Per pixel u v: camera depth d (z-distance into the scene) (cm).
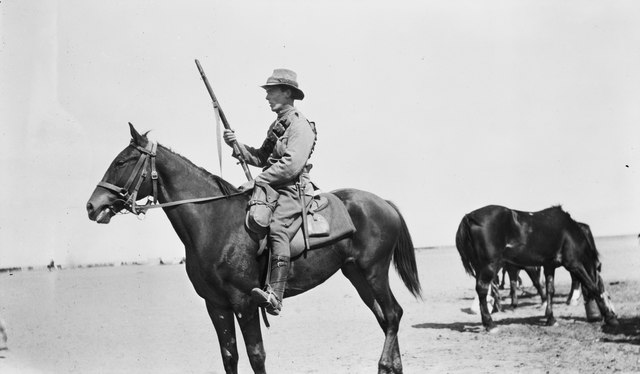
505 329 1084
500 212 1111
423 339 1008
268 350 973
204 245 611
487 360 806
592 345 884
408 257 748
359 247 695
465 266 1125
